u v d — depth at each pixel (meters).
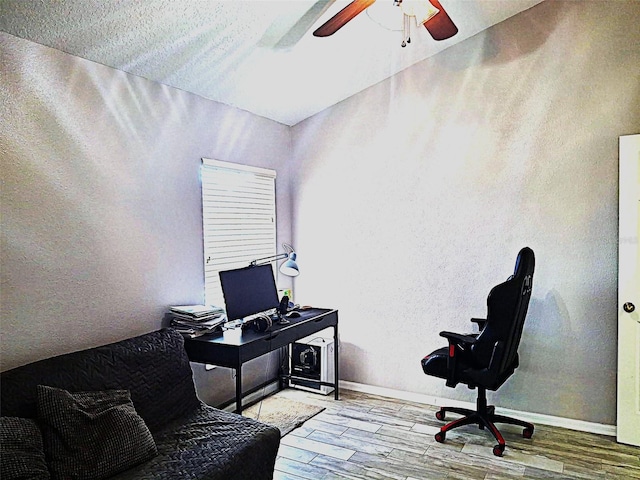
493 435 3.08
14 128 2.24
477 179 3.54
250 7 2.53
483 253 3.55
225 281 3.21
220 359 2.87
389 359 3.96
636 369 3.00
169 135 3.12
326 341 4.06
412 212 3.81
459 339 2.98
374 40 3.22
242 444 2.26
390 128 3.87
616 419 3.15
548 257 3.32
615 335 3.14
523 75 3.36
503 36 3.41
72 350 2.52
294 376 4.14
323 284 4.26
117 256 2.77
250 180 3.90
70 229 2.50
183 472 2.00
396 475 2.68
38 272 2.35
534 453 2.93
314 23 2.83
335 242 4.18
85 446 1.94
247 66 3.14
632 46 3.03
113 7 2.20
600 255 3.17
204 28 2.58
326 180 4.20
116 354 2.42
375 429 3.30
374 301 4.01
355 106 4.02
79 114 2.54
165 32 2.51
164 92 3.08
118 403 2.20
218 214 3.57
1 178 2.19
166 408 2.50
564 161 3.25
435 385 3.77
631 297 2.99
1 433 1.78
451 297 3.69
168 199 3.12
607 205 3.13
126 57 2.65
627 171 2.98
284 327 3.28
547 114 3.29
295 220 4.39
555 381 3.33
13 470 1.71
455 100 3.60
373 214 3.98
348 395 3.99
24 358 2.29
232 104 3.65
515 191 3.41
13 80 2.22
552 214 3.30
